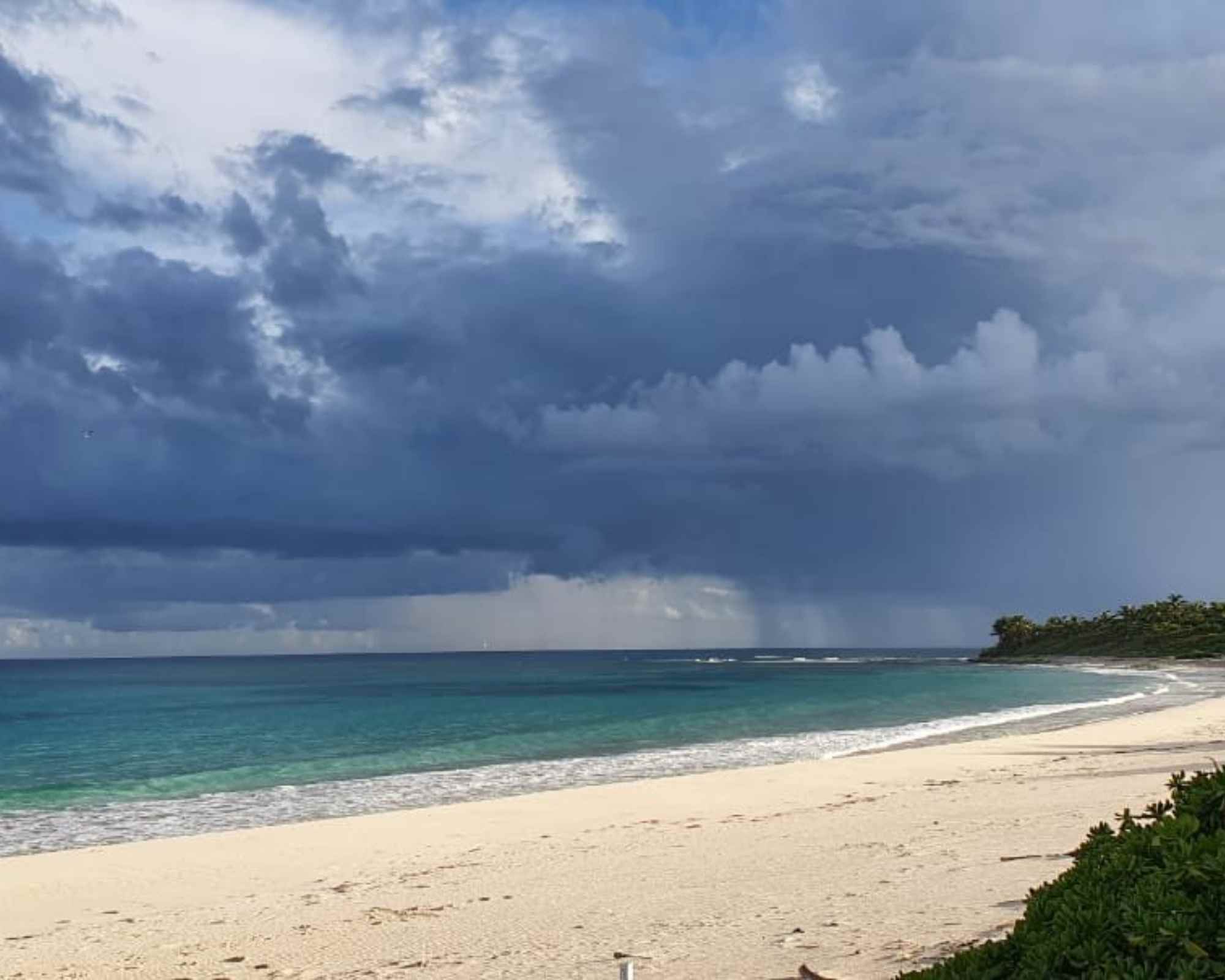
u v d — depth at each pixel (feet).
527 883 55.01
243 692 403.75
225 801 101.60
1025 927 19.94
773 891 47.75
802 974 32.19
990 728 167.22
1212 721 156.46
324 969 40.16
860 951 35.27
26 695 391.24
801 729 174.50
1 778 127.85
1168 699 241.96
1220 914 17.54
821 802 83.35
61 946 46.80
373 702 303.89
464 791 104.37
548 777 114.73
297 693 382.01
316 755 151.12
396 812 85.97
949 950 33.78
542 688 398.83
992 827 61.77
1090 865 21.13
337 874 61.46
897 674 543.80
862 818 71.41
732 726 187.11
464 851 67.41
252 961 42.16
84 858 68.13
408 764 135.13
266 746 167.84
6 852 75.46
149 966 42.47
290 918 50.14
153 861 66.69
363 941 44.14
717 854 60.23
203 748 165.58
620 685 415.64
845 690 339.57
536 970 37.52
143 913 53.36
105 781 123.24
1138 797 70.95
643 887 51.67
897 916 39.99
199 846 71.51
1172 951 17.13
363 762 139.23
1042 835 56.80
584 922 44.50
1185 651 583.17
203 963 42.29
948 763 108.78
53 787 117.29
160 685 492.54
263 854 68.23
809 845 60.70
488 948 41.47
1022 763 105.19
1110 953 17.66
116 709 286.25
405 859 65.21
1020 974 18.52
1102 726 149.18
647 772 116.88
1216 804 21.36
